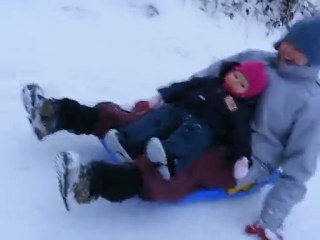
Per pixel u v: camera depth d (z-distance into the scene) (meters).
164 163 2.20
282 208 2.42
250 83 2.47
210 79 2.57
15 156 2.60
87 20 3.97
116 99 3.32
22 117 2.88
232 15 4.57
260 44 4.51
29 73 3.33
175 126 2.43
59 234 2.27
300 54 2.41
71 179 2.04
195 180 2.44
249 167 2.53
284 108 2.48
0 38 3.57
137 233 2.38
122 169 2.19
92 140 2.78
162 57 3.89
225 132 2.43
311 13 4.91
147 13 4.24
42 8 3.93
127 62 3.72
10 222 2.27
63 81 3.35
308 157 2.40
